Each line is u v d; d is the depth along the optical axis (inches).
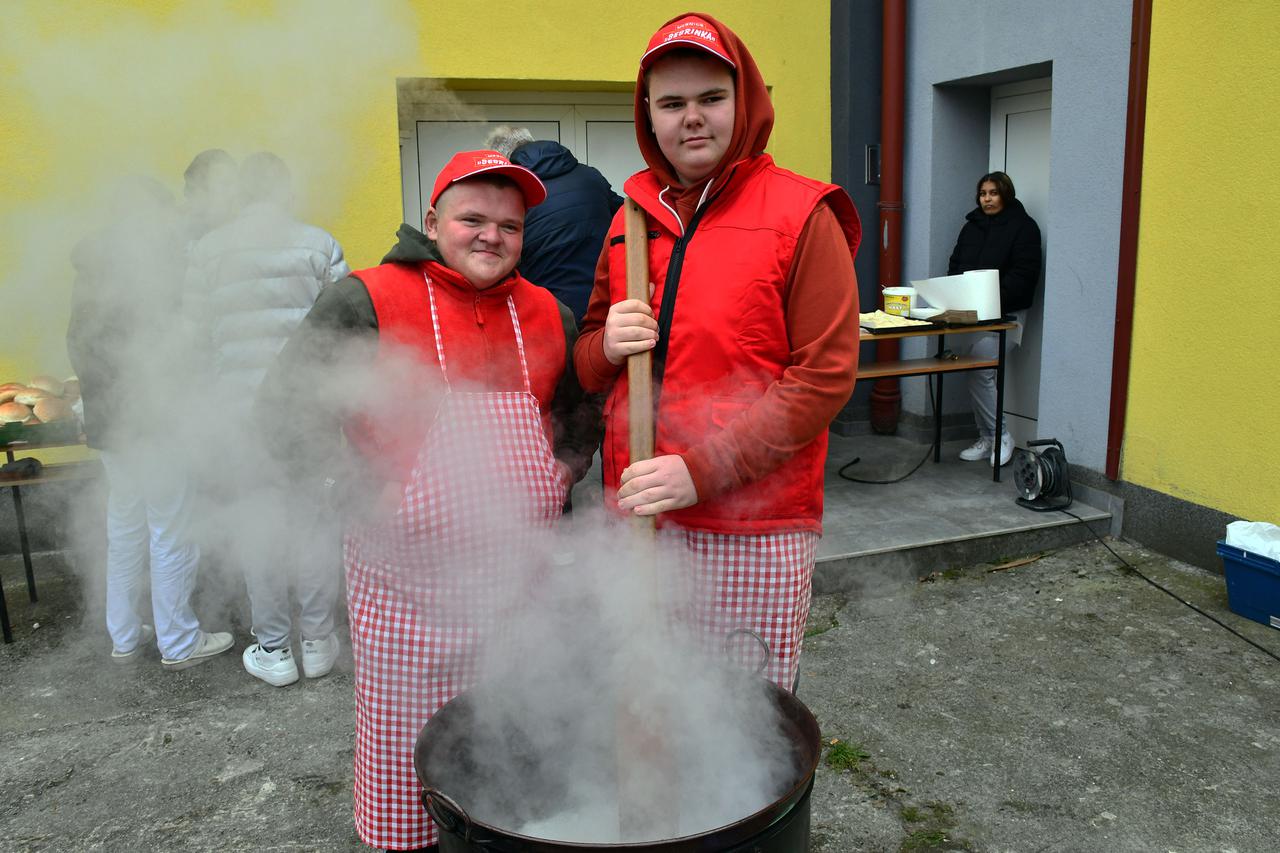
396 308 59.1
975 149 196.4
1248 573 124.2
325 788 94.4
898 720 104.4
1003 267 176.9
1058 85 159.0
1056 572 143.5
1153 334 145.2
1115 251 150.5
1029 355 188.2
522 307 64.7
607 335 59.3
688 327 59.1
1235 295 132.2
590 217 107.3
